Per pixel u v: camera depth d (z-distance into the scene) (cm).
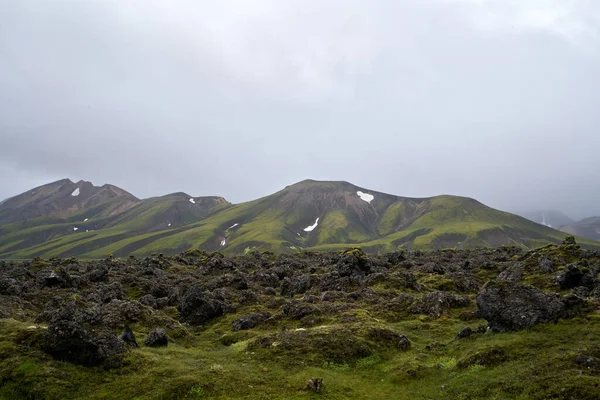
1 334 3186
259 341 3894
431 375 3020
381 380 3116
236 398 2688
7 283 5653
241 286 7131
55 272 6538
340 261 7994
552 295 3597
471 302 5250
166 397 2686
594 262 6894
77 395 2672
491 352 2988
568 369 2464
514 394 2377
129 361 3152
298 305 5234
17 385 2634
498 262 8962
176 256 11444
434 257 11106
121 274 7931
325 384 2952
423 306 5181
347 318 4622
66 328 3080
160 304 6112
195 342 4375
